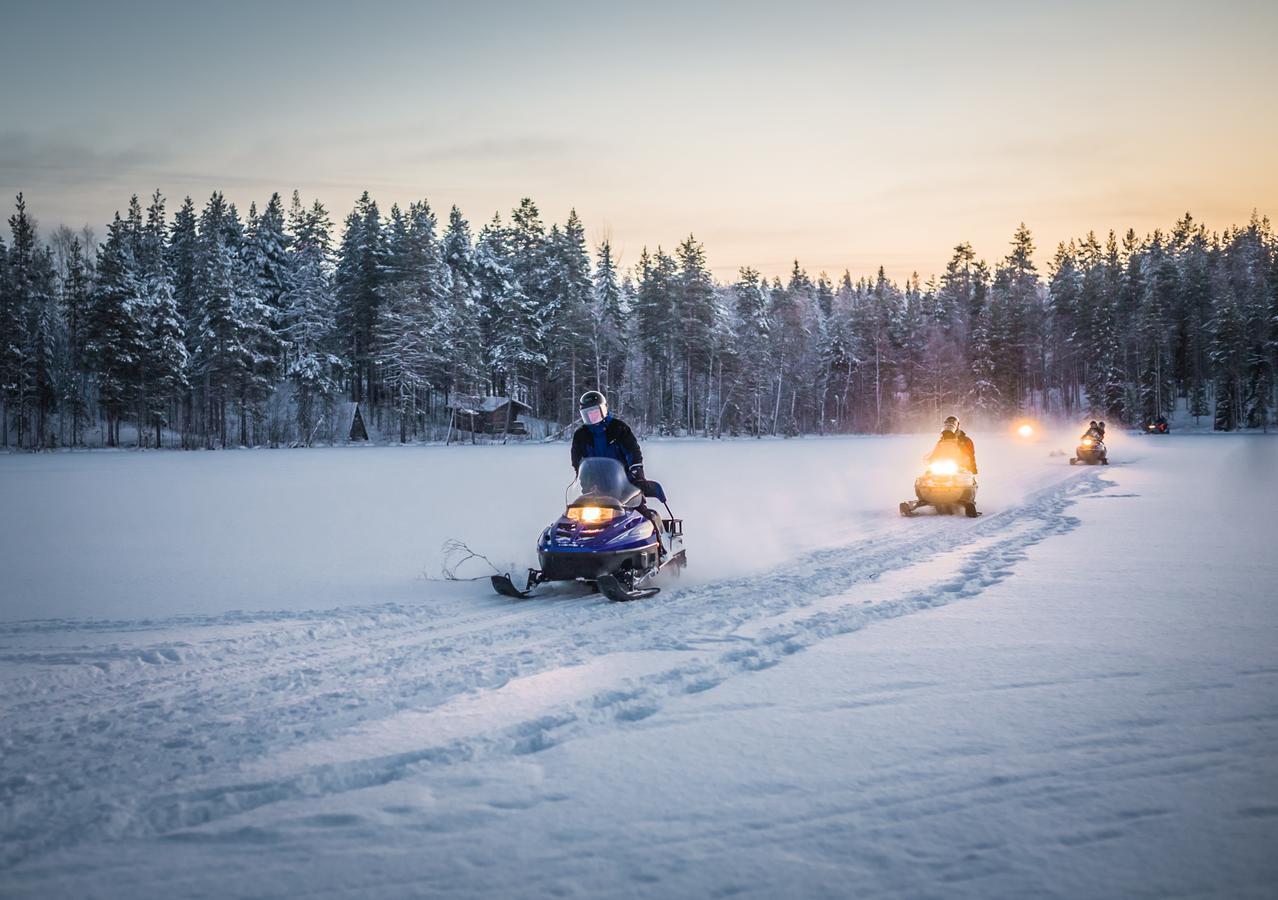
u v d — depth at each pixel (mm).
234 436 71938
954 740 4141
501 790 3648
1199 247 122062
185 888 2869
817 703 4773
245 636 6801
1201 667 5367
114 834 3314
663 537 9469
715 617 7262
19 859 3117
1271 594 7758
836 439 81938
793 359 97125
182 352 65375
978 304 113375
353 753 4152
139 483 27516
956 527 13461
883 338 99938
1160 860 2945
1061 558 10062
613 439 9367
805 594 8195
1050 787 3566
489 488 24453
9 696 5238
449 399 75062
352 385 80000
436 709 4848
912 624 6766
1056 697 4801
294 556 11648
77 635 6875
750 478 27078
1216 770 3725
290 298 76125
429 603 8242
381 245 76188
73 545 12867
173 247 84688
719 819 3314
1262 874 2842
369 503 19922
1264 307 86312
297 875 2941
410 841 3184
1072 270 107688
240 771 3951
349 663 5965
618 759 3980
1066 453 38031
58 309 76750
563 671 5621
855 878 2844
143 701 5129
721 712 4652
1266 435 69750
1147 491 19422
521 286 84375
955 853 3010
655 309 81188
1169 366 93625
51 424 69812
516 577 9711
